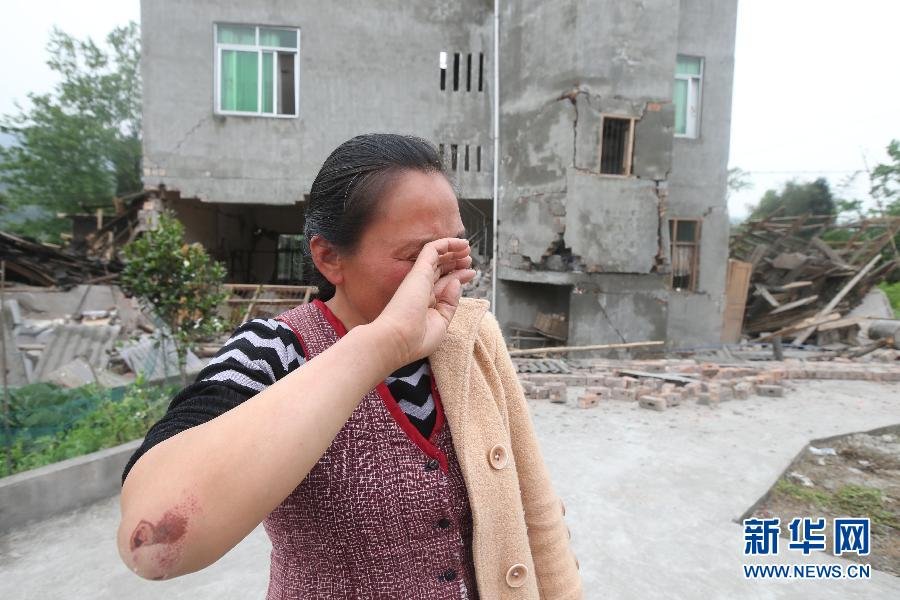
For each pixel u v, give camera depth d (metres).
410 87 11.58
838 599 2.78
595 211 9.76
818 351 10.71
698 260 11.23
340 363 0.68
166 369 6.40
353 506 0.81
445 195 0.84
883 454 4.98
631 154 9.89
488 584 0.93
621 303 9.95
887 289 16.50
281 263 18.47
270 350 0.84
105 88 23.25
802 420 5.73
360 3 11.31
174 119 10.93
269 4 11.00
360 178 0.81
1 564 2.95
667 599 2.75
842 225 14.33
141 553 0.58
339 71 11.34
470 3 11.59
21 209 21.44
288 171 11.27
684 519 3.57
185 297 5.45
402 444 0.85
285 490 0.62
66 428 4.55
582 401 6.13
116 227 13.17
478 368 1.01
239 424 0.63
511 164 11.03
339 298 0.92
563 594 1.14
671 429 5.39
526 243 10.65
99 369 6.70
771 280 13.53
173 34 10.79
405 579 0.85
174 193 11.25
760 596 2.80
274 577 0.91
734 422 5.64
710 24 11.03
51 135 21.14
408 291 0.76
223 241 14.65
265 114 11.21
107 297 8.91
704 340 11.23
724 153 11.23
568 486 4.05
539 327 10.97
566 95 9.78
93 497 3.69
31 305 8.52
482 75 11.72
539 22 10.23
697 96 11.21
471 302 1.06
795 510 3.88
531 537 1.16
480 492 0.91
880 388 7.25
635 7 9.62
